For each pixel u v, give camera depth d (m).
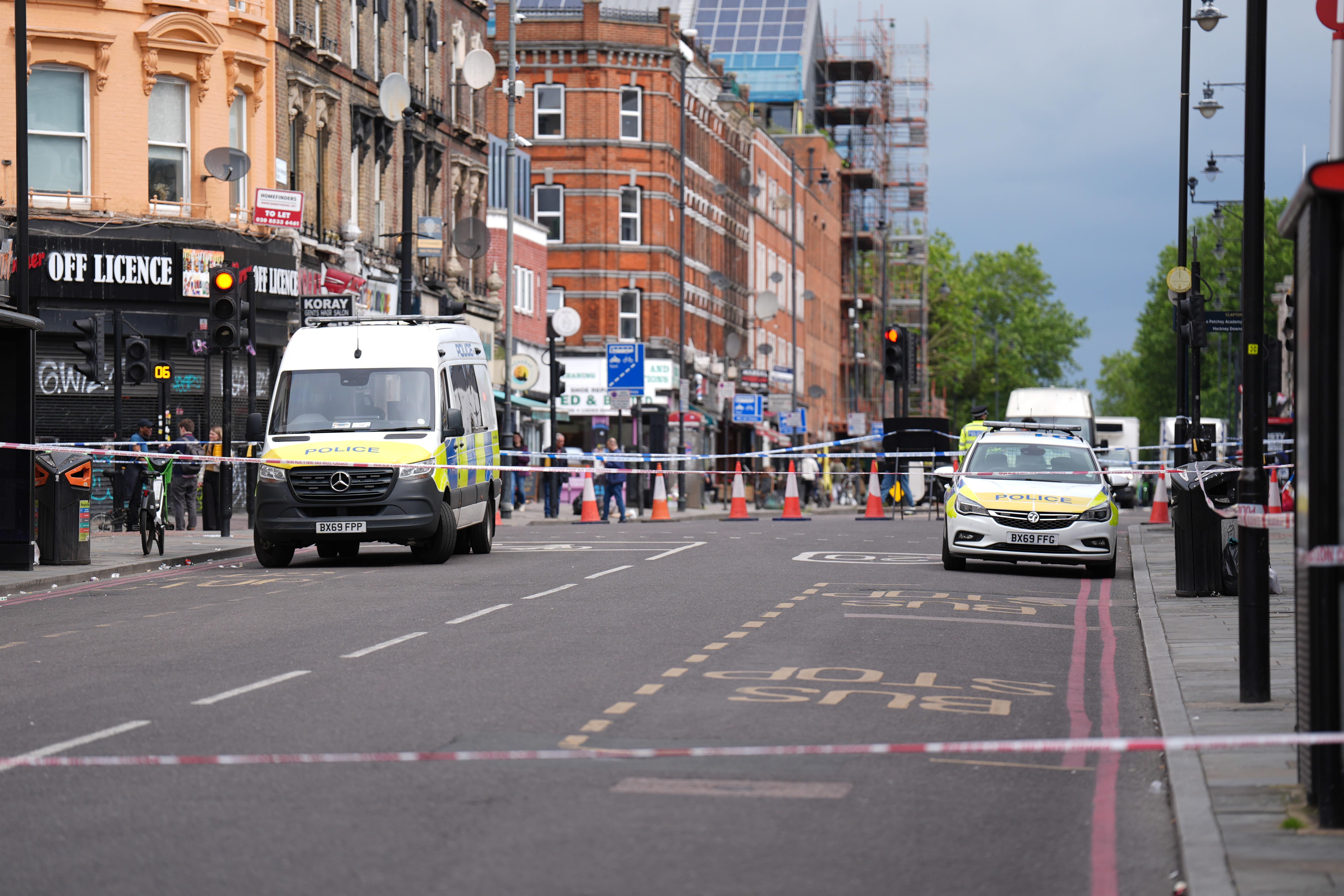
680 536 56.19
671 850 12.88
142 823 13.68
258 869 12.25
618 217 126.50
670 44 128.50
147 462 43.94
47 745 17.05
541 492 106.94
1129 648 26.38
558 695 20.03
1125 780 16.14
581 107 126.25
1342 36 19.62
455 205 96.12
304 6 73.25
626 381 84.94
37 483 39.69
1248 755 16.58
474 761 16.28
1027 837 13.69
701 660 23.20
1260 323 20.84
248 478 53.44
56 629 27.75
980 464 41.91
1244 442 20.58
